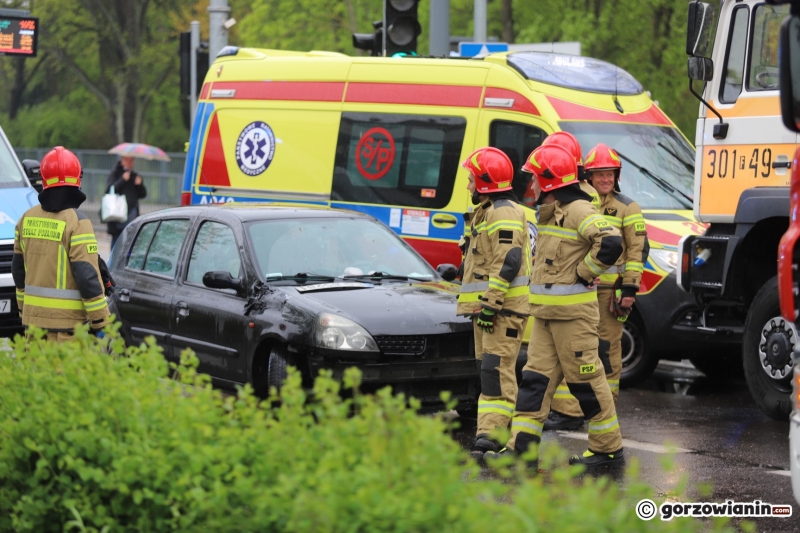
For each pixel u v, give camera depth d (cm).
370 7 12162
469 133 3900
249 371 2878
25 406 1614
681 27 7675
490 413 2616
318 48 12600
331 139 4206
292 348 2778
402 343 2747
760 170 3047
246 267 2983
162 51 16612
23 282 2723
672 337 3519
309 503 1180
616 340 2880
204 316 3022
